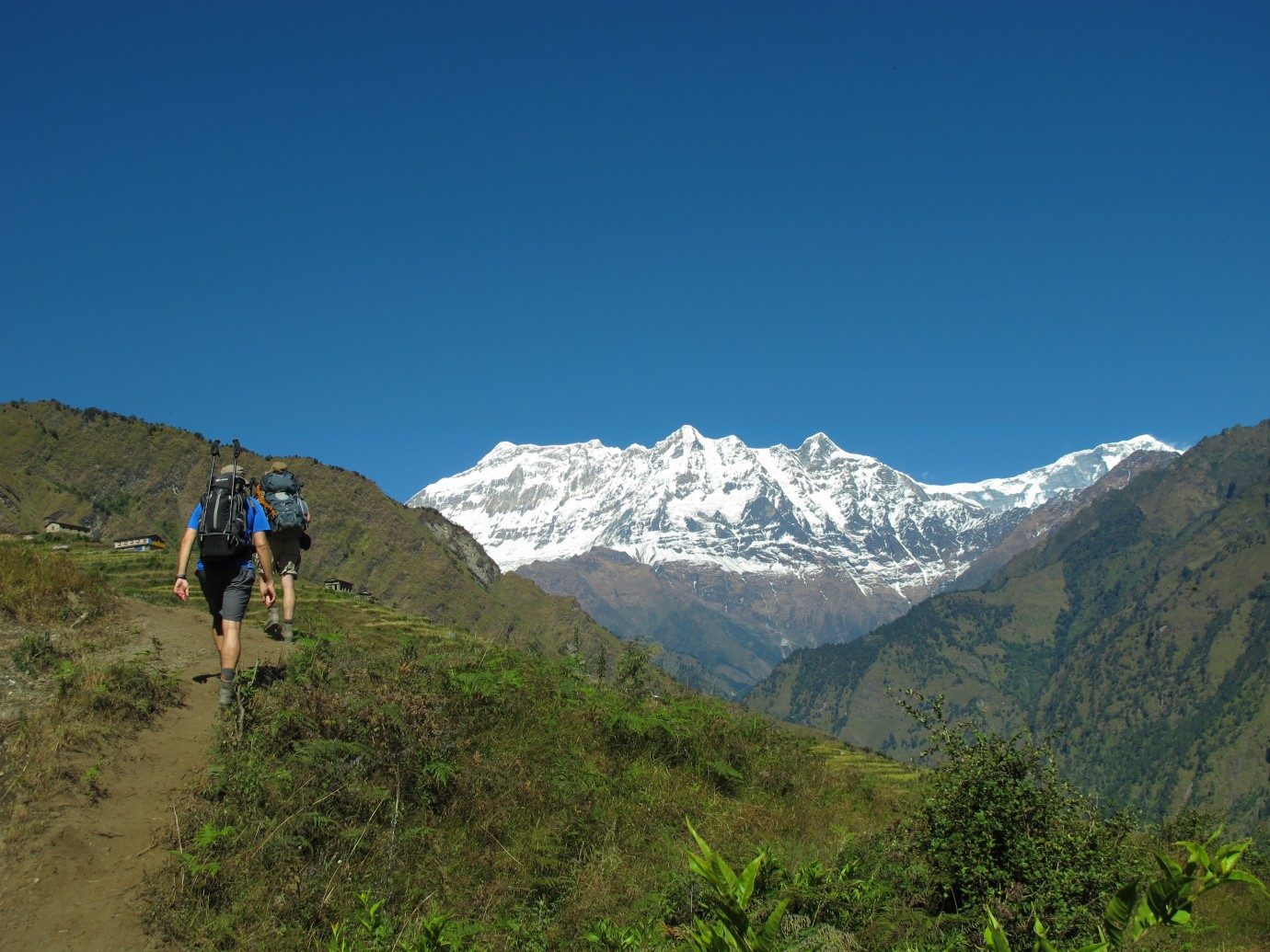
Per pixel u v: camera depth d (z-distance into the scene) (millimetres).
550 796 9789
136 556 24375
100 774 8328
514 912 7996
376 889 7633
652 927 7895
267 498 13844
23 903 6750
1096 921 8539
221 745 9078
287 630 13750
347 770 8906
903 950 8102
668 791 11188
